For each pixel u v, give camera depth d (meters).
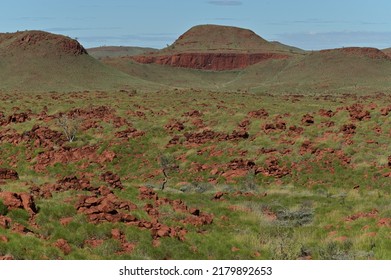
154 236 23.81
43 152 58.00
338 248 23.19
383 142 49.66
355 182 43.56
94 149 59.00
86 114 75.94
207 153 54.50
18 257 18.28
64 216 24.14
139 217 26.22
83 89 157.00
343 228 28.36
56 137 63.41
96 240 22.42
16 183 34.28
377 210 32.28
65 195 29.70
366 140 50.47
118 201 27.53
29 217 22.72
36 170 54.81
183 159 54.44
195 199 38.25
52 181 41.34
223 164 51.12
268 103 92.88
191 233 26.06
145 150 58.50
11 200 23.16
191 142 58.41
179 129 64.25
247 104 89.00
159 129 64.75
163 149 58.09
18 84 157.88
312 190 43.16
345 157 47.66
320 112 61.06
